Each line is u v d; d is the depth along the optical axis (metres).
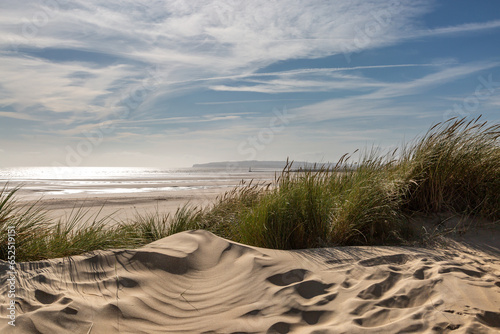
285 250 3.95
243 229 4.76
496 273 3.30
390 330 2.32
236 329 2.44
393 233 4.61
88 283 2.94
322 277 3.16
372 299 2.79
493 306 2.62
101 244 4.14
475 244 4.18
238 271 3.34
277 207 4.61
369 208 4.71
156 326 2.50
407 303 2.73
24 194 17.94
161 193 18.92
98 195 17.41
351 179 5.39
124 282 3.02
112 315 2.54
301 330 2.42
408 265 3.45
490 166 5.16
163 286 3.09
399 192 5.20
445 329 2.31
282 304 2.73
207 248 3.80
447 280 2.99
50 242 3.90
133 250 3.54
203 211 6.73
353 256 3.69
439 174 5.18
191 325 2.52
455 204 5.23
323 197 4.75
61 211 10.38
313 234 4.48
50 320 2.35
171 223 6.01
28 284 2.77
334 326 2.42
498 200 4.91
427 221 4.95
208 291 3.04
